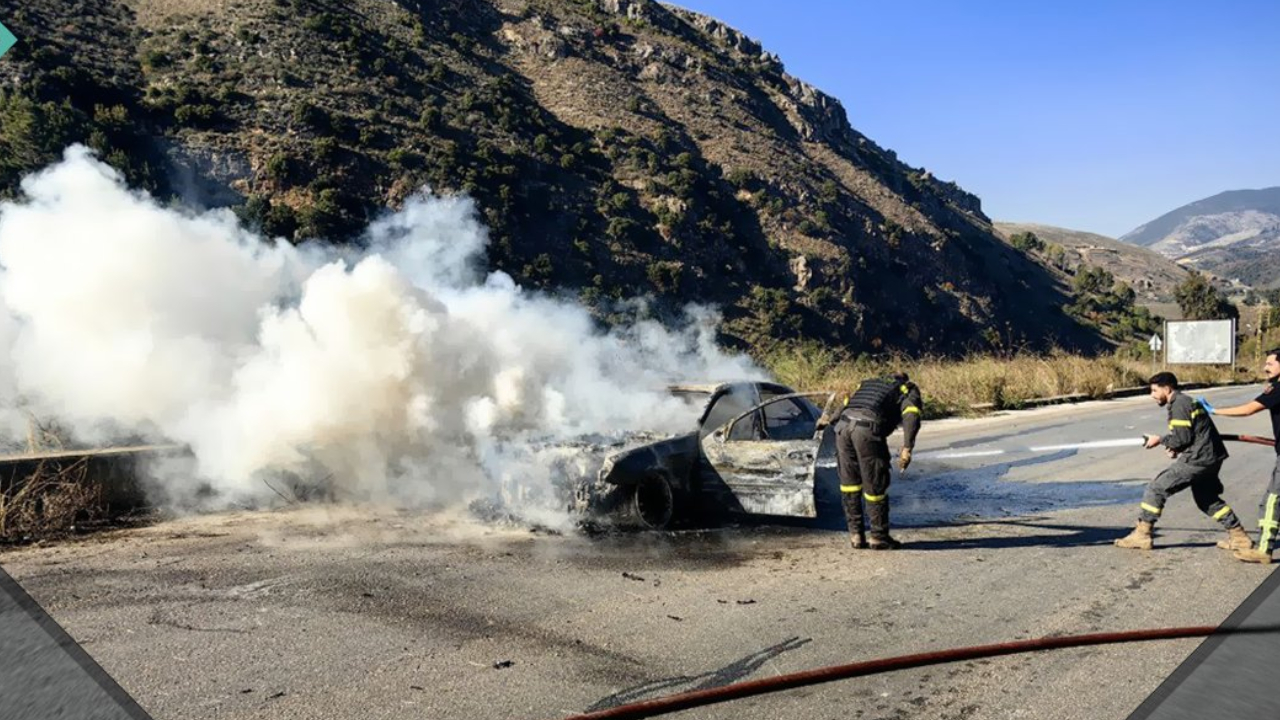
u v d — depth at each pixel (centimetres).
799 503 729
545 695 396
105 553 623
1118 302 10175
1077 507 848
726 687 402
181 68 5434
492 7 8962
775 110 9925
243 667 420
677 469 746
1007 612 522
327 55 6191
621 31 9781
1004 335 7656
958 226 10712
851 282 6681
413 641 460
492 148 5878
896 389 689
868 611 523
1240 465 1074
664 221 5991
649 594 551
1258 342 4569
